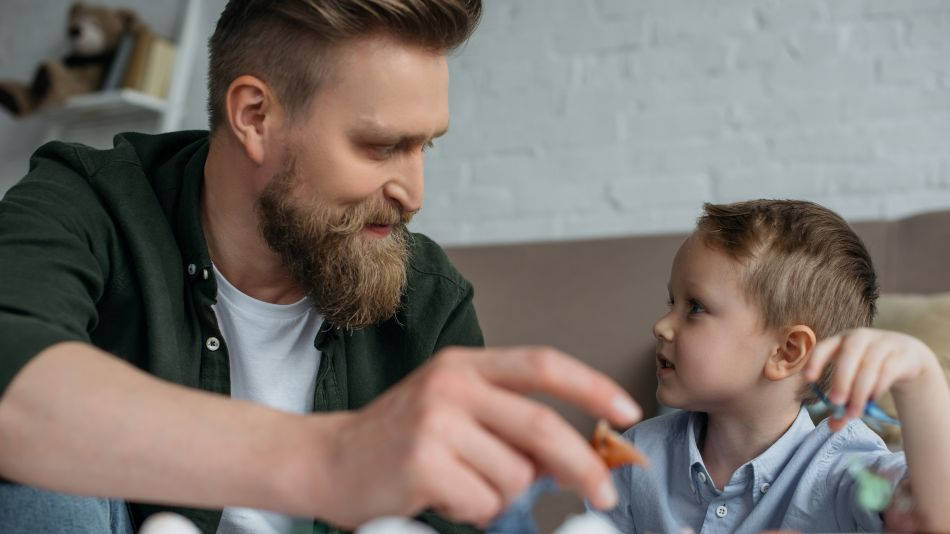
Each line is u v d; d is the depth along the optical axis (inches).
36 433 21.5
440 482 17.5
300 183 37.2
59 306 29.3
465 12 35.9
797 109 79.4
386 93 35.6
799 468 39.2
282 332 42.2
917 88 76.2
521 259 70.3
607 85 85.7
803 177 78.7
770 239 41.1
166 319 38.0
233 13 38.9
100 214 38.1
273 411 21.0
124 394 21.6
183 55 104.5
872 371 29.3
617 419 17.5
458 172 89.9
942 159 75.2
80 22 104.0
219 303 41.4
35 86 103.0
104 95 100.9
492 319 69.2
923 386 30.2
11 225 33.9
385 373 44.8
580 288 67.7
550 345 67.1
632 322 65.8
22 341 23.3
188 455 20.3
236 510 38.9
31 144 112.7
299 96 36.4
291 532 30.3
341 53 35.4
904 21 76.9
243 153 38.5
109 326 38.3
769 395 40.5
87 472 21.1
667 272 66.2
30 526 27.3
